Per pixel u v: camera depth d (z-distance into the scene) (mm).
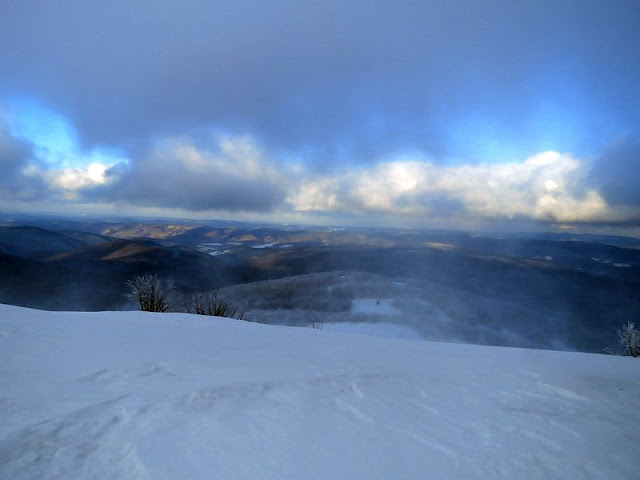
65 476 2334
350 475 2506
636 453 3105
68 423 2957
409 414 3662
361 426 3277
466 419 3645
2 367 4133
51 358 4617
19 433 2771
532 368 6375
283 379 4477
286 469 2520
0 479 2273
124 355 5059
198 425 3023
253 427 3068
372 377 4934
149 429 2914
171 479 2336
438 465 2715
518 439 3246
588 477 2686
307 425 3199
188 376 4309
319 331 9578
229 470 2461
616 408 4289
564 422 3717
